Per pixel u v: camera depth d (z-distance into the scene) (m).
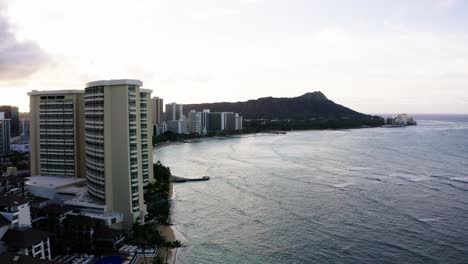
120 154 120.12
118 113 119.56
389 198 167.62
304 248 113.25
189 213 149.25
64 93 162.50
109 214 118.56
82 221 108.00
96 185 126.56
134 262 99.19
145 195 148.75
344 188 188.50
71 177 163.88
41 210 114.69
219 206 159.12
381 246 114.12
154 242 107.94
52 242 108.06
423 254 108.25
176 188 194.62
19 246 85.75
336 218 140.62
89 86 127.12
